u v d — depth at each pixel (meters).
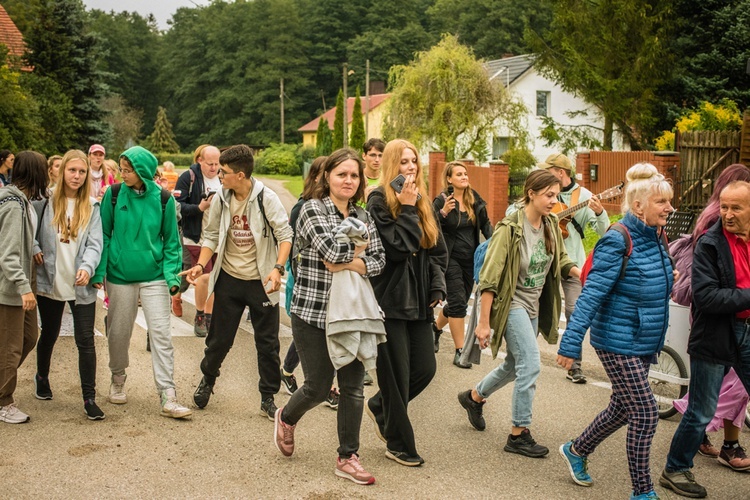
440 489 4.88
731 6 28.48
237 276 6.11
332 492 4.77
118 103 79.31
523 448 5.52
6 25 39.28
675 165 18.36
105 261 6.07
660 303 4.75
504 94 33.34
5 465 5.04
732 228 4.72
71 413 6.12
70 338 8.42
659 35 29.81
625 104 30.91
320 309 4.82
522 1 69.56
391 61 84.88
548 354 8.58
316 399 5.02
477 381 7.42
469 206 7.83
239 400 6.67
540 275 5.58
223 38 94.56
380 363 5.08
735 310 4.62
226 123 92.75
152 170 6.13
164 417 6.11
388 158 5.12
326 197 4.96
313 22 92.88
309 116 91.44
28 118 28.55
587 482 5.01
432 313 5.25
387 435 5.29
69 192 6.01
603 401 6.84
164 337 6.16
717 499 4.88
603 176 23.34
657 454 5.64
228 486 4.82
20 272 5.52
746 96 26.62
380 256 4.86
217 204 6.10
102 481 4.84
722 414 5.36
